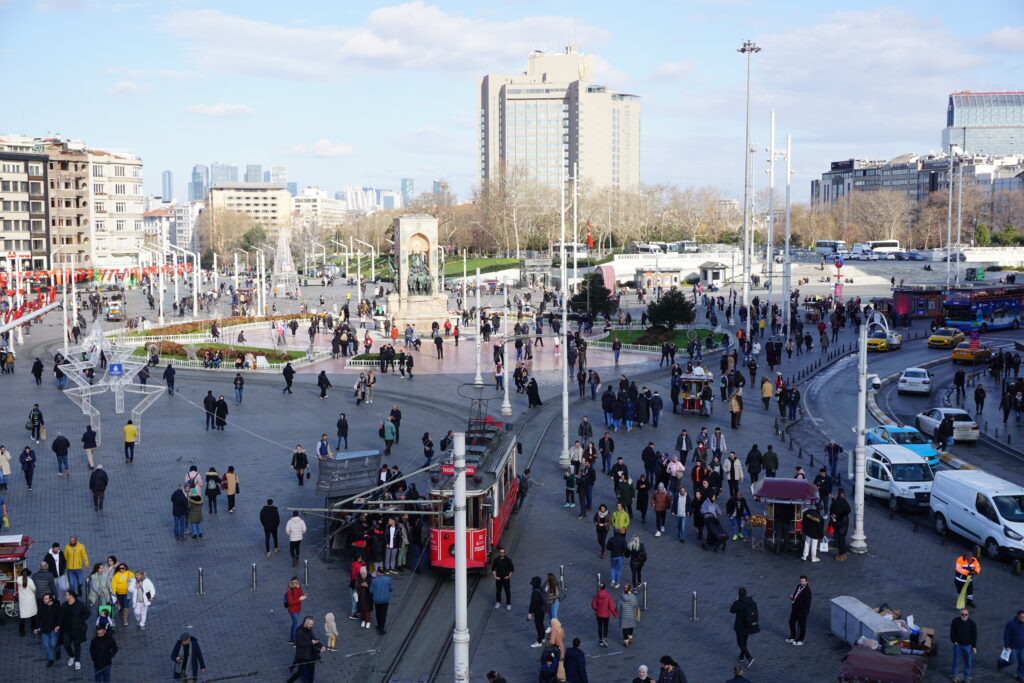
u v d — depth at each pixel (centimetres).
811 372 6994
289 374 6125
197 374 6956
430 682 2225
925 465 3678
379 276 19100
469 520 2830
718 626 2534
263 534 3300
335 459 3469
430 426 5100
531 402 5678
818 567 2989
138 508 3591
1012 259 16912
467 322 9981
